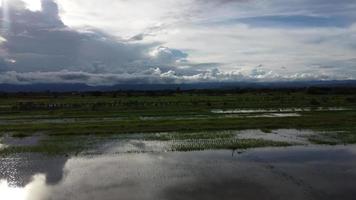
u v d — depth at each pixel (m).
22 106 71.44
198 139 34.88
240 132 38.97
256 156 28.12
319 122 44.41
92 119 51.22
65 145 32.59
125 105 73.06
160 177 22.66
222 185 21.08
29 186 21.06
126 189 20.45
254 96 111.19
